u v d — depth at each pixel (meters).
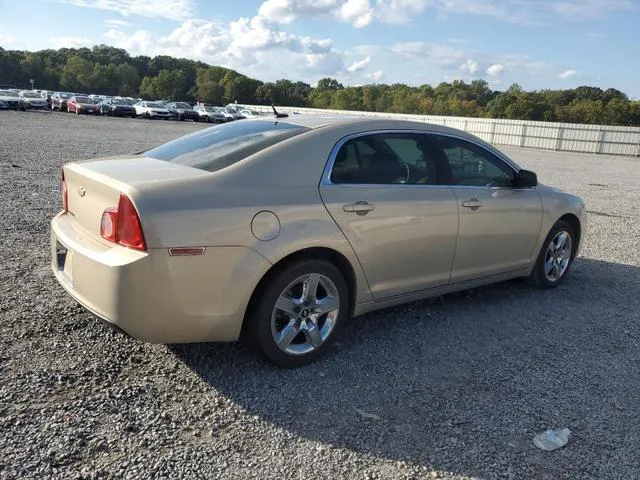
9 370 3.36
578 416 3.25
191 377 3.47
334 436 2.95
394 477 2.65
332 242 3.63
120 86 130.00
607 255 7.18
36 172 11.47
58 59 141.62
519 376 3.71
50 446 2.69
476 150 4.72
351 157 3.89
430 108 102.62
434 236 4.24
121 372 3.46
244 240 3.28
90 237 3.40
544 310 5.01
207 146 3.92
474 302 5.13
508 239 4.91
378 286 4.02
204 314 3.24
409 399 3.35
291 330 3.60
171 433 2.88
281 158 3.59
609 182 17.48
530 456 2.86
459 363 3.87
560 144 40.50
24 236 6.33
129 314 3.07
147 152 4.29
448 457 2.82
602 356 4.09
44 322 4.04
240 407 3.17
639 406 3.41
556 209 5.37
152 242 3.03
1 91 49.88
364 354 3.94
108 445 2.74
